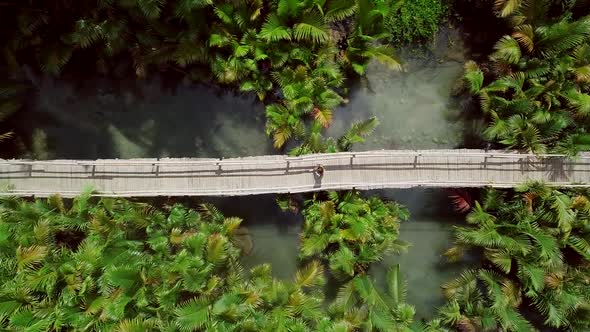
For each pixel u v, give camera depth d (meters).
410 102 15.35
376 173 14.35
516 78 13.72
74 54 14.28
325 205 13.64
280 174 14.20
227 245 13.29
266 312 13.18
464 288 14.28
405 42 15.01
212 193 14.09
